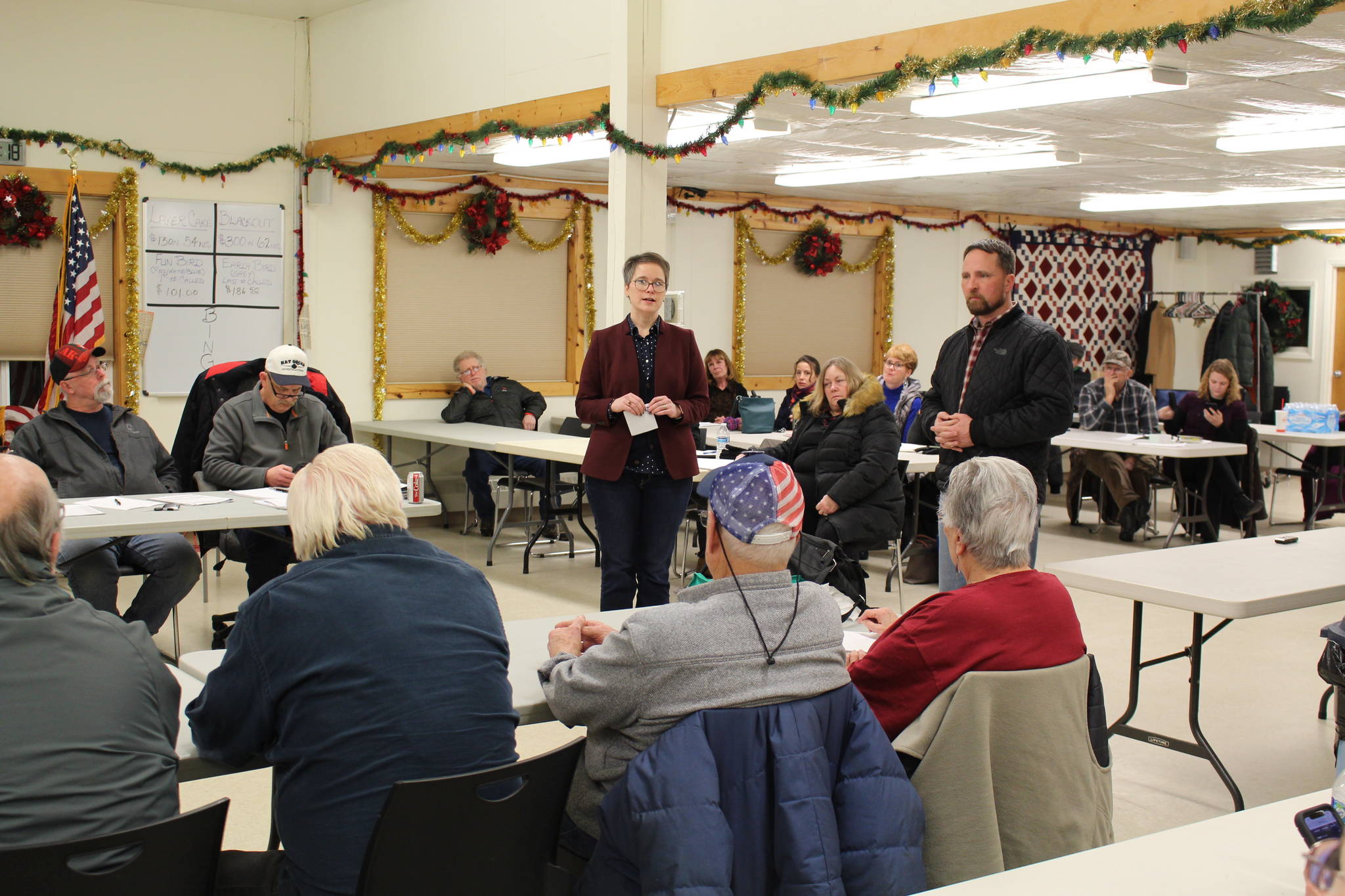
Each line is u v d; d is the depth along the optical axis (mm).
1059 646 2201
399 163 7977
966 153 7570
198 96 7535
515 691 2199
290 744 1803
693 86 5340
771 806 1829
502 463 8195
